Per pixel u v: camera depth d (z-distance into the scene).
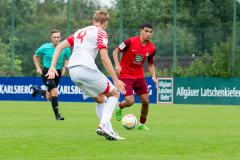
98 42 20.84
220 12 57.78
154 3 59.59
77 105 50.72
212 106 50.97
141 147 19.47
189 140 21.56
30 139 21.69
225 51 55.88
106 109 21.17
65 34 60.72
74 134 23.67
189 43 57.28
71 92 58.50
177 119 33.91
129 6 59.41
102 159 16.86
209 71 55.84
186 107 48.88
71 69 21.25
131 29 58.78
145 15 59.41
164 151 18.58
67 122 30.73
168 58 57.72
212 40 56.81
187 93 55.94
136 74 28.08
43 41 60.75
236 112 41.50
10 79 60.34
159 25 59.56
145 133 24.34
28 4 61.84
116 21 59.03
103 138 22.00
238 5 58.19
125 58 28.05
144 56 27.91
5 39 60.97
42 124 29.25
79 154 17.86
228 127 28.02
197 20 57.47
